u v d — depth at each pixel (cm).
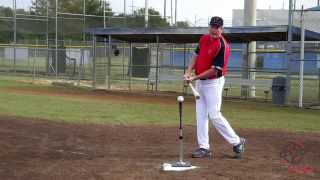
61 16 4034
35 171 791
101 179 737
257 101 2195
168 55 3644
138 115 1575
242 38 2347
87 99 2111
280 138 1141
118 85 2981
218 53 847
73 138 1107
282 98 2067
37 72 3669
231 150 970
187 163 816
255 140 1107
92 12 4441
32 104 1823
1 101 1898
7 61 3900
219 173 765
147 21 3975
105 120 1431
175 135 1162
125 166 812
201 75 852
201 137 889
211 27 845
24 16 4022
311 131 1305
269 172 784
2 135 1120
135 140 1089
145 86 2970
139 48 3100
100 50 3591
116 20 4209
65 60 3588
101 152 955
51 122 1344
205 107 880
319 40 2253
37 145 1020
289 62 2064
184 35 2420
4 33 4016
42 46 3909
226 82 2306
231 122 1473
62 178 749
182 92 2542
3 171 794
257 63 3244
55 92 2431
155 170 784
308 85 2958
